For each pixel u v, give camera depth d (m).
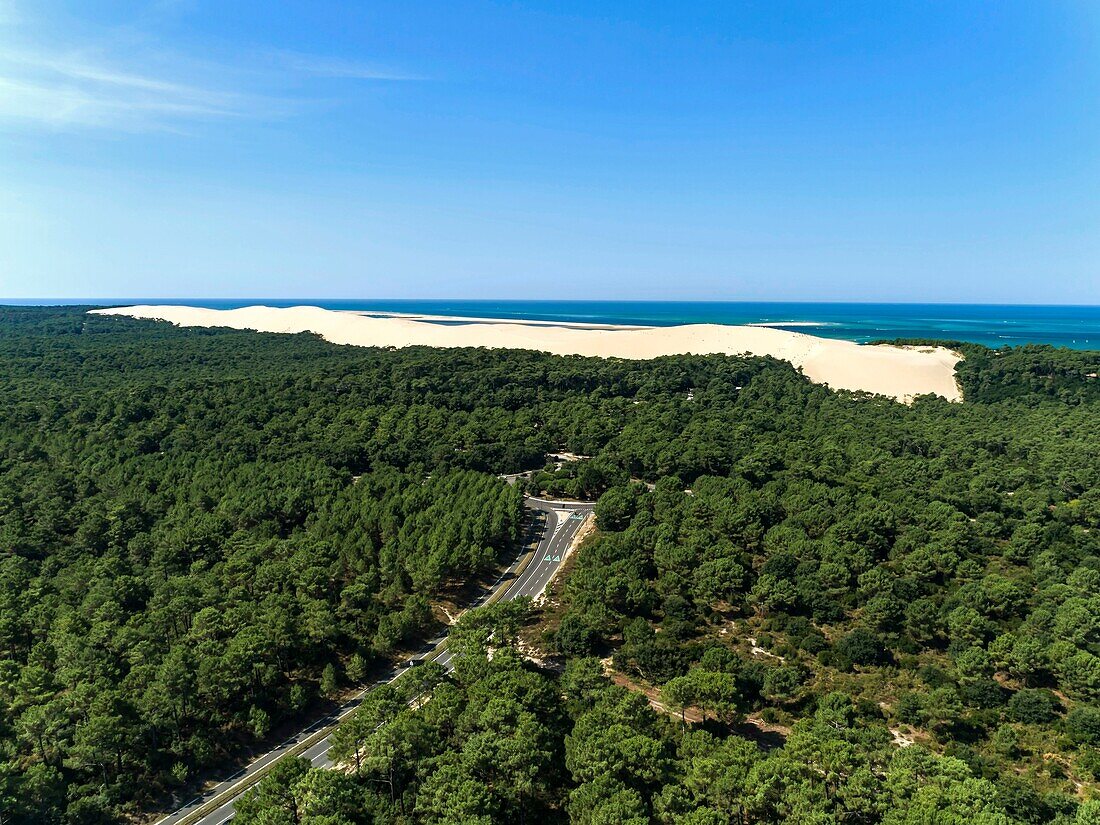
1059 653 93.50
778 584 113.38
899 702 89.69
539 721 81.12
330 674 99.94
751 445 193.00
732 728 87.38
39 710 81.00
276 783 71.69
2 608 106.81
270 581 117.94
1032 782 76.00
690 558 122.75
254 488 155.25
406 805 74.12
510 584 136.00
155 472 166.25
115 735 79.81
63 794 76.69
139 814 78.75
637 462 187.00
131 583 116.12
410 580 130.00
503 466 197.12
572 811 68.75
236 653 92.44
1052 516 146.50
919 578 120.50
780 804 65.19
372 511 147.00
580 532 160.25
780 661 102.56
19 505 146.00
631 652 100.75
